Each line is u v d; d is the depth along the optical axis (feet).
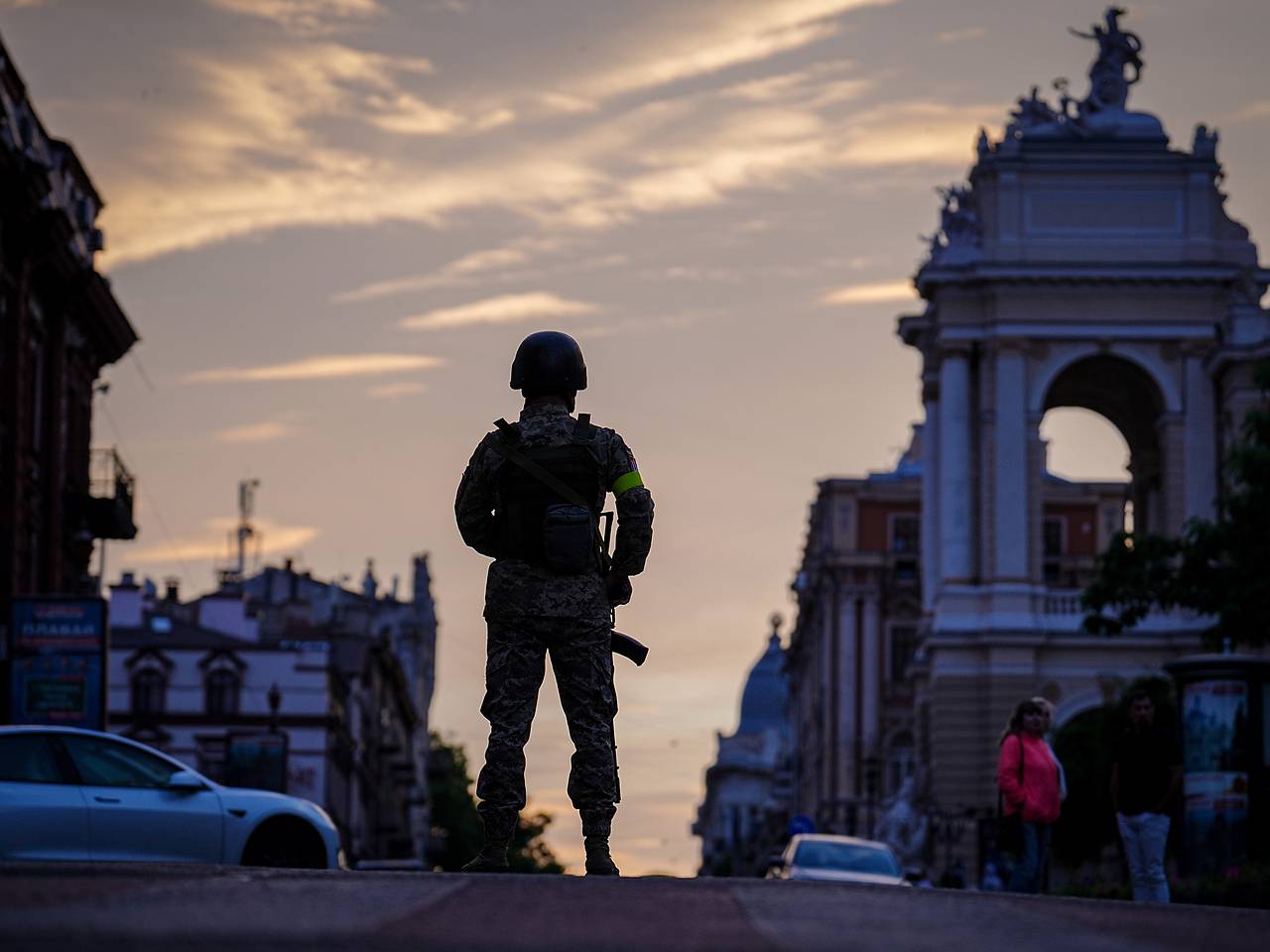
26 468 346.54
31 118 348.59
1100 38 520.01
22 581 343.87
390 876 64.69
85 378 404.36
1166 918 56.75
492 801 84.69
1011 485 506.07
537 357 86.89
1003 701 499.10
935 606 520.83
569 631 84.94
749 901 56.39
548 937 44.70
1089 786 446.19
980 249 510.58
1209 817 218.18
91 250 391.86
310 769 599.16
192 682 599.57
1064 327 508.53
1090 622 319.47
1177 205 512.22
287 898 52.31
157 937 41.50
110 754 160.76
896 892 63.26
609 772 85.51
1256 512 302.04
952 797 499.92
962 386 511.40
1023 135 514.27
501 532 85.56
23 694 307.99
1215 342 508.12
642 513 85.76
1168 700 427.74
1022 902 61.82
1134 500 543.39
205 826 161.58
